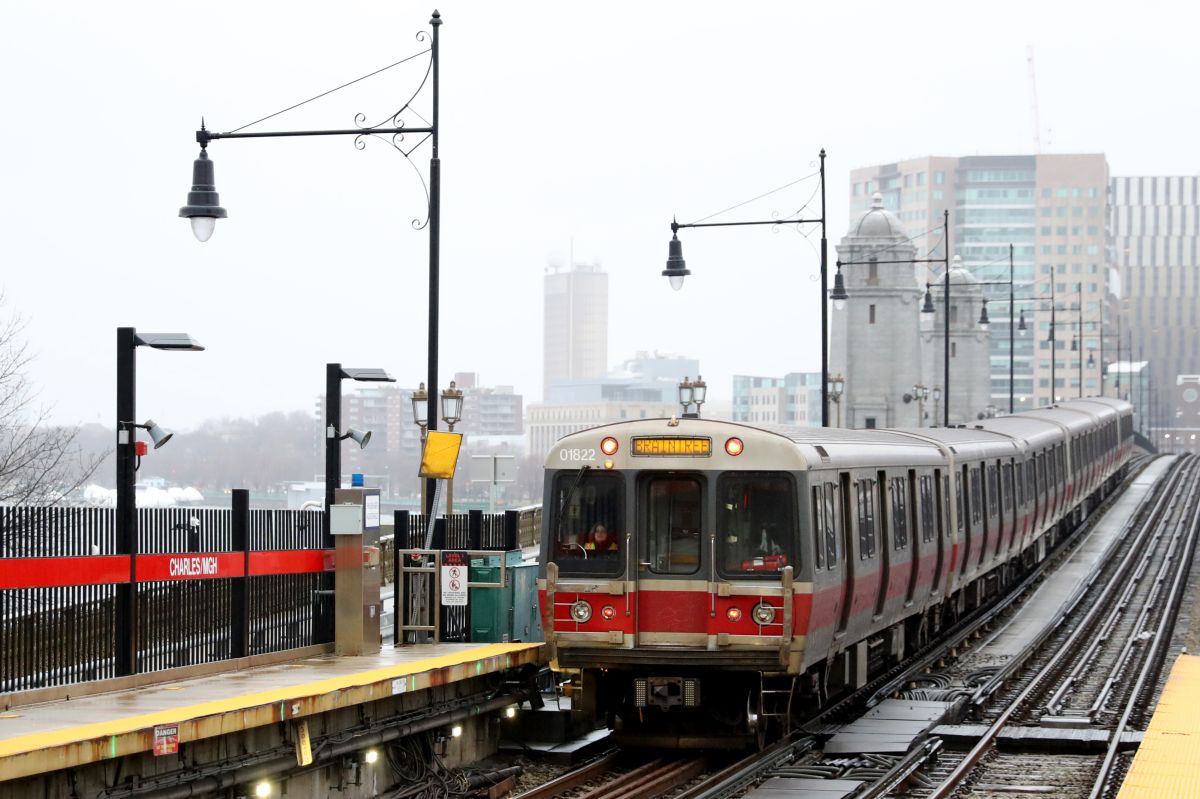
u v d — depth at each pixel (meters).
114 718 15.95
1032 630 41.28
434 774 20.84
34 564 17.80
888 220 109.56
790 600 22.36
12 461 40.28
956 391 133.12
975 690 29.69
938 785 21.45
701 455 22.86
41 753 13.93
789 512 22.70
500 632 25.64
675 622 22.86
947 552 35.44
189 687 18.94
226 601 21.30
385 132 28.05
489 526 30.36
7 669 17.33
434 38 28.14
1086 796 20.78
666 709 23.95
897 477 30.17
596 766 22.33
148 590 19.72
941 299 133.12
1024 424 56.97
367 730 19.42
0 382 41.41
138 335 19.66
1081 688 31.83
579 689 23.59
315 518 23.91
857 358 109.88
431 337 28.23
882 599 28.88
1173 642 40.38
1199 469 107.62
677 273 44.38
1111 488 89.19
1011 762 23.61
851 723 26.44
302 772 18.16
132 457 19.45
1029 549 55.03
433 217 28.17
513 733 24.33
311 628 23.39
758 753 23.14
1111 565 59.47
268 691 18.17
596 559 23.06
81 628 18.55
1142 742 21.98
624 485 23.03
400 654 23.33
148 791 15.59
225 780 16.55
